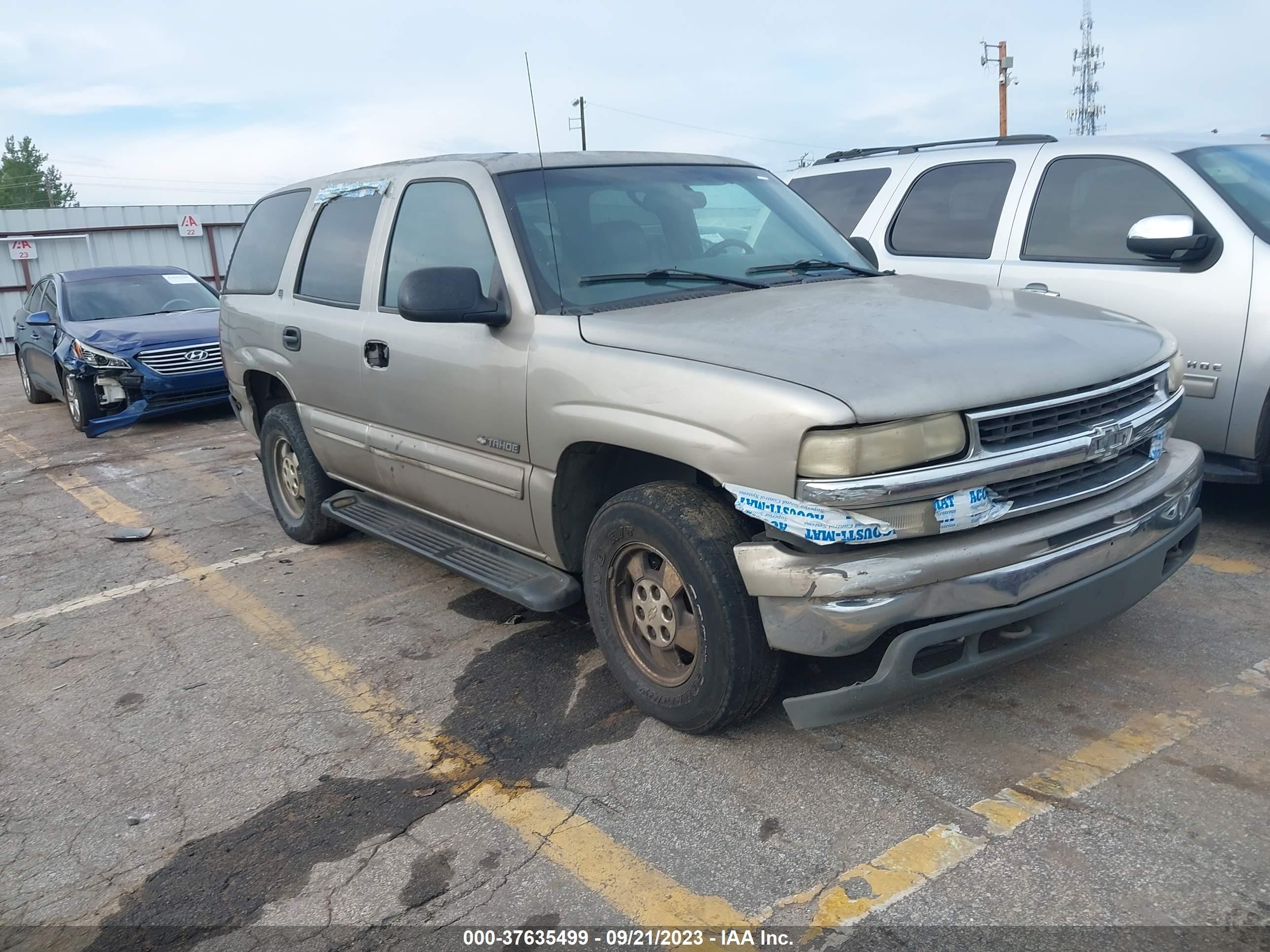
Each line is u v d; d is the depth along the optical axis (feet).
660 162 13.94
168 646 14.42
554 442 11.03
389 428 14.32
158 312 36.11
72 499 24.16
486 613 14.75
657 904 8.18
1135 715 10.46
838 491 8.38
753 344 9.66
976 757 9.89
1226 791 9.05
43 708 12.72
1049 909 7.74
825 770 9.87
